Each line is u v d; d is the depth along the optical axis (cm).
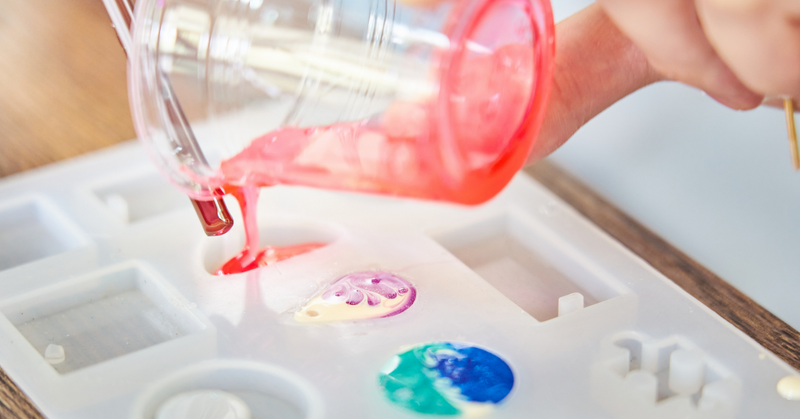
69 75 103
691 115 87
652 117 91
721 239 89
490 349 65
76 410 59
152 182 87
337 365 63
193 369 63
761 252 85
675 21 57
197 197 65
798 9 51
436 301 70
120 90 101
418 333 66
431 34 53
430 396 60
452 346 65
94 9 117
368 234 78
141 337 69
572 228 79
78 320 71
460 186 54
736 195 86
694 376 61
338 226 79
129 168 87
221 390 64
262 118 61
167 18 57
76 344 68
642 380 61
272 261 76
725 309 70
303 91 59
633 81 71
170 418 59
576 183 87
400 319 68
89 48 109
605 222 81
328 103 58
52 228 82
